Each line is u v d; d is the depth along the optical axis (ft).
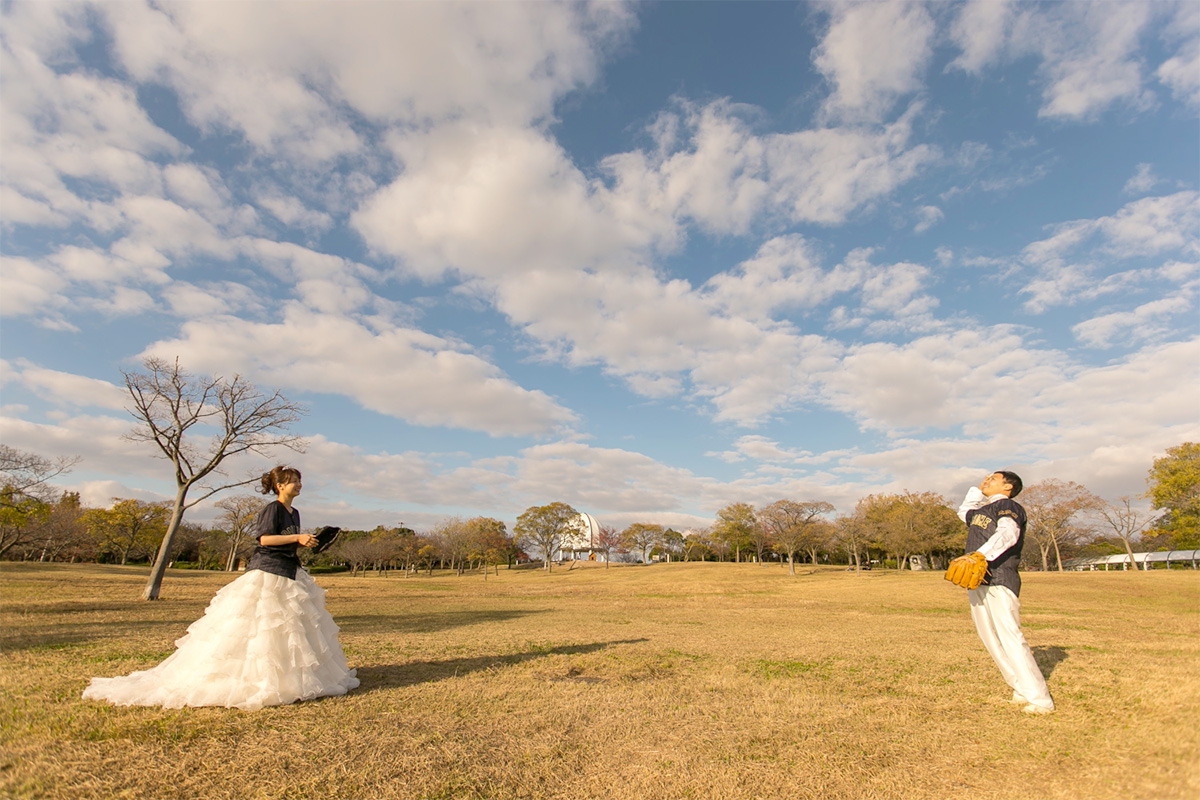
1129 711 14.17
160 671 15.31
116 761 10.80
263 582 15.90
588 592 105.81
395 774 10.71
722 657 24.93
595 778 10.84
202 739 12.06
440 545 242.99
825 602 78.02
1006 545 15.72
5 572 100.42
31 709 13.64
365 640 29.37
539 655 24.30
